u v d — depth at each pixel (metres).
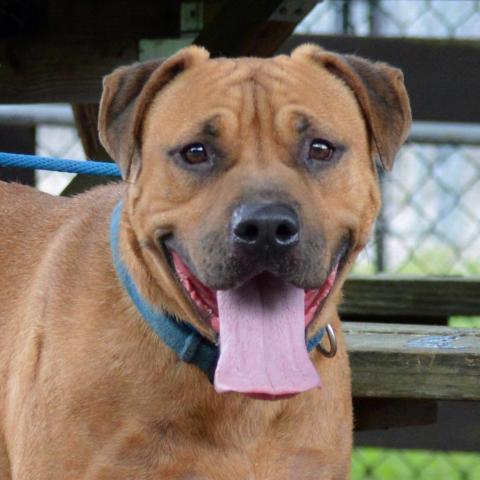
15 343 5.46
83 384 5.02
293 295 4.84
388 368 6.03
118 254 5.14
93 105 8.16
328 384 5.26
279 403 5.08
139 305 5.00
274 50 8.02
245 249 4.55
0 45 8.11
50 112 9.61
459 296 7.84
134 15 7.99
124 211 5.17
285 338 4.75
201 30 7.86
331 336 5.16
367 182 5.10
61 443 5.04
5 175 8.86
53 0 8.02
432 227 10.59
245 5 7.48
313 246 4.66
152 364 4.98
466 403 7.48
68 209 5.88
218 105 4.88
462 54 10.03
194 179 4.85
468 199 11.24
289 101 4.92
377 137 5.11
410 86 10.05
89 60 8.03
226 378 4.62
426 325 7.23
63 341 5.13
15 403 5.29
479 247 11.09
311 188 4.86
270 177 4.71
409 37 10.02
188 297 4.87
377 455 9.98
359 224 5.05
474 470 9.61
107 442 5.00
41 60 8.08
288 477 5.19
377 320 8.03
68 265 5.38
